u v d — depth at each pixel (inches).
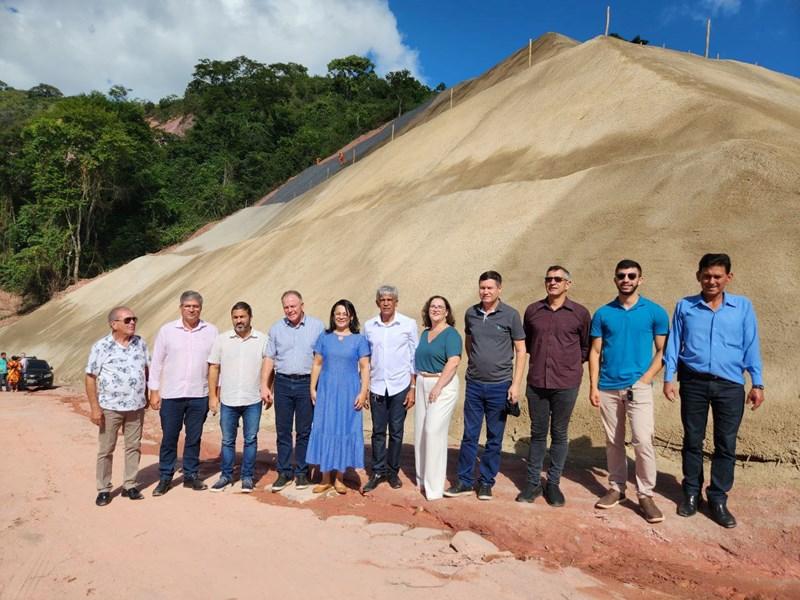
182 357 243.4
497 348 219.8
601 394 210.8
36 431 419.8
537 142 589.9
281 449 245.3
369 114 2218.3
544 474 252.8
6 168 1704.0
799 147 392.5
